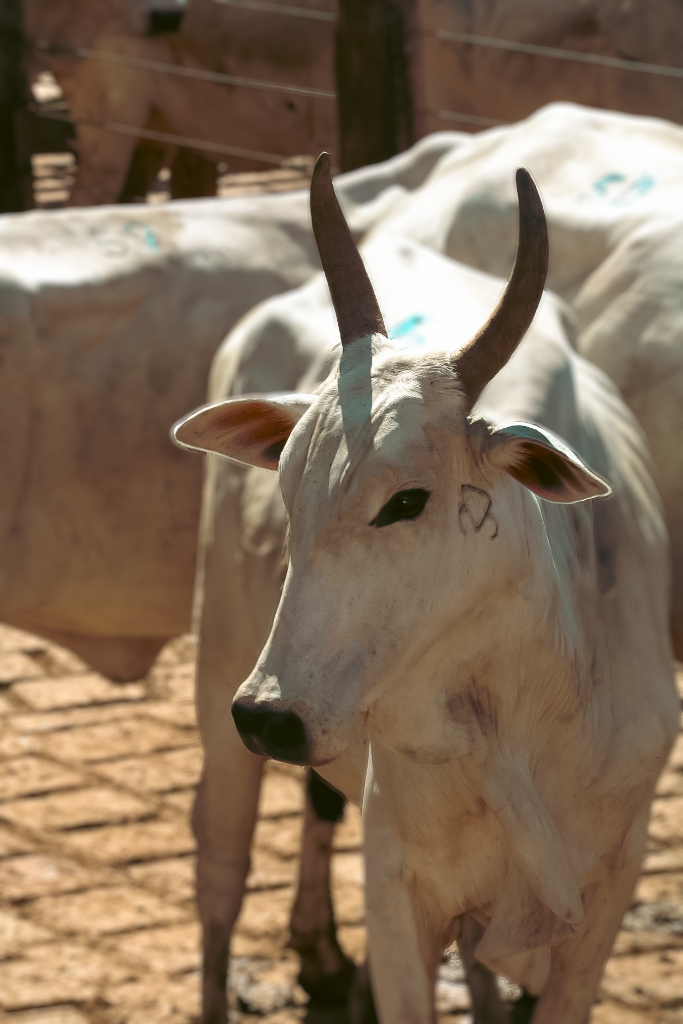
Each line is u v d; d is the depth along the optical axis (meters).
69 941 5.33
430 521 2.85
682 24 10.02
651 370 5.07
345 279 3.06
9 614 5.75
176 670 7.94
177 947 5.29
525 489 3.15
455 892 3.41
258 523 4.46
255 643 4.46
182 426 3.18
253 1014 4.96
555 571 3.27
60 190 15.93
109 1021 4.84
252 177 16.78
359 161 8.39
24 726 7.22
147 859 5.93
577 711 3.34
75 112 11.91
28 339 5.53
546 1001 3.54
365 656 2.80
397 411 2.83
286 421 3.23
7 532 5.55
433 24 10.86
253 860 5.97
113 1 11.25
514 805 3.23
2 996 4.97
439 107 11.20
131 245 5.86
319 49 10.92
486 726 3.21
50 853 5.98
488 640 3.12
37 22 11.49
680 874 5.74
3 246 5.70
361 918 5.52
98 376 5.66
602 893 3.54
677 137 5.77
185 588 5.93
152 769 6.74
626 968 5.11
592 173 5.66
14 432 5.52
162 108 11.73
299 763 2.73
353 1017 4.77
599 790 3.45
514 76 10.60
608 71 10.25
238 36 11.06
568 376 4.22
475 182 5.64
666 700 3.71
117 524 5.75
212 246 5.96
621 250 5.26
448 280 4.67
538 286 2.88
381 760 3.33
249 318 5.08
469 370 2.93
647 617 3.84
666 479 5.00
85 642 6.05
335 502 2.78
